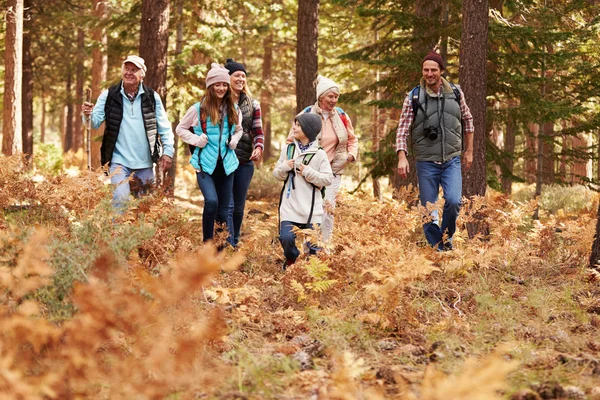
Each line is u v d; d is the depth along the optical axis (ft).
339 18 55.72
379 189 56.90
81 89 102.73
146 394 8.65
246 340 12.94
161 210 18.92
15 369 8.53
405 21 38.24
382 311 14.07
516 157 46.11
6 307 9.93
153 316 9.69
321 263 16.57
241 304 15.38
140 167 22.49
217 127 22.53
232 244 23.45
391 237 19.42
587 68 41.88
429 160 22.63
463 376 7.66
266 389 10.21
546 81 39.52
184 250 17.47
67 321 10.52
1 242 11.25
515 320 14.76
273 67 114.73
